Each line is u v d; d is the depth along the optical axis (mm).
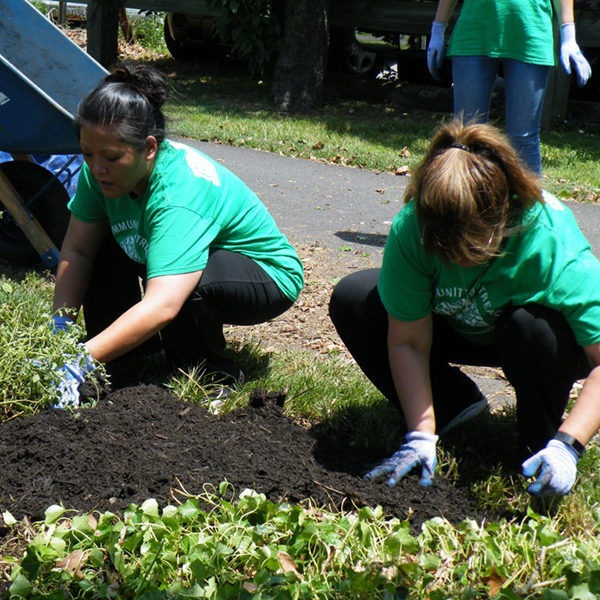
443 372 3240
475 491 2852
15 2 5375
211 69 15234
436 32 5797
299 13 12086
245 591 2164
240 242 3500
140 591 2199
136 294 3713
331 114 12148
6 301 3996
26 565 2254
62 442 2898
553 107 12023
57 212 5027
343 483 2834
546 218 2668
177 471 2826
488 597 2297
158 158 3242
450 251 2416
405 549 2400
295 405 3469
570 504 2758
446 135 2510
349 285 3160
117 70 3139
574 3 11422
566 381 2775
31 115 4562
